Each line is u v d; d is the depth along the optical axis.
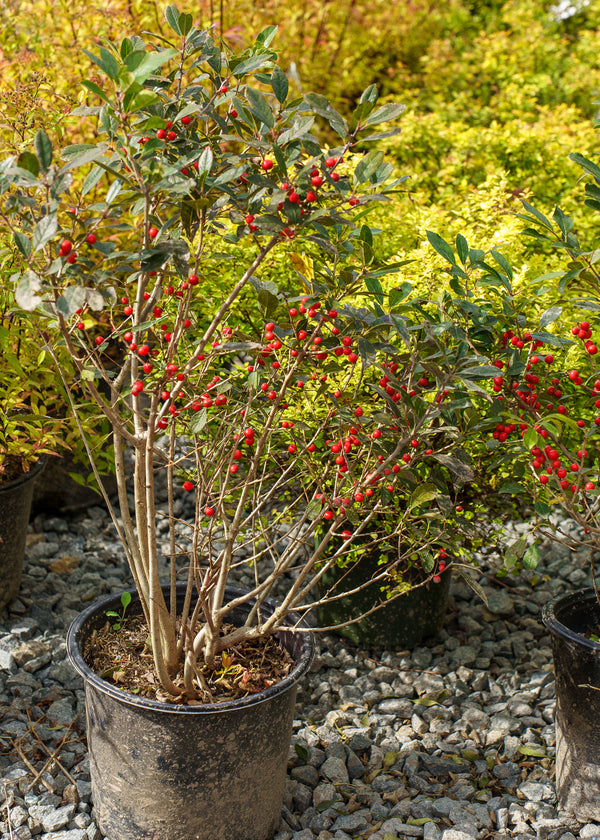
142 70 1.29
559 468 1.91
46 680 2.50
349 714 2.50
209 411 1.99
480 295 2.34
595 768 2.03
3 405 2.49
